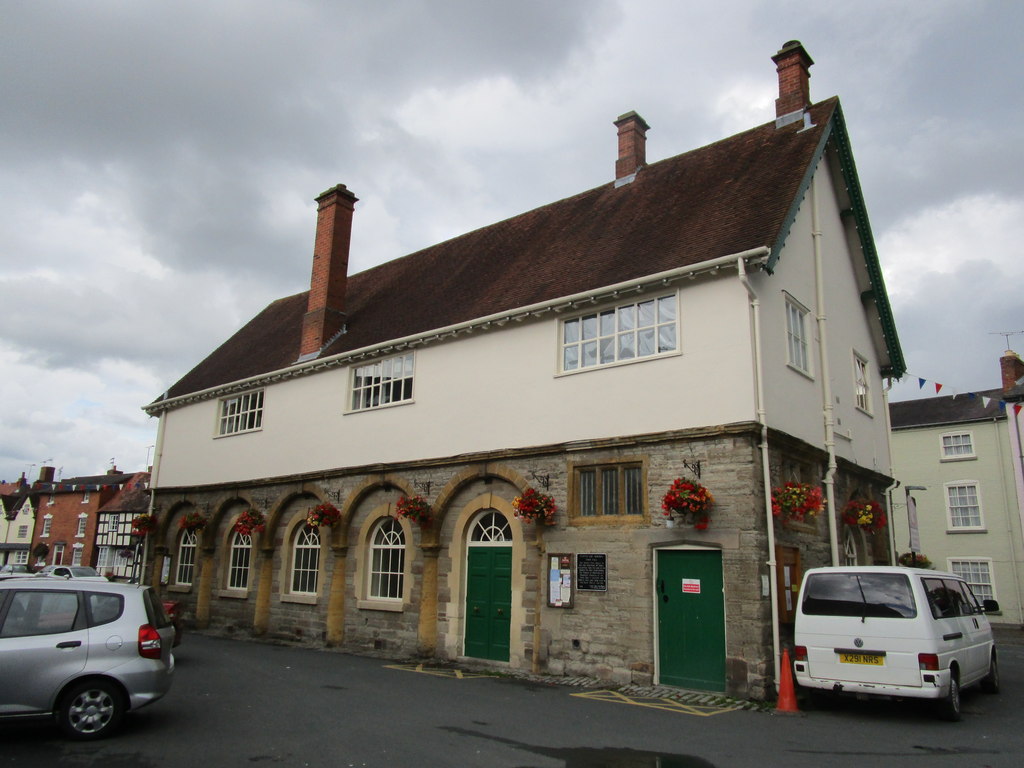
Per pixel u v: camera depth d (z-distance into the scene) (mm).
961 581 11273
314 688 10828
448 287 18469
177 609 13805
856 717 9422
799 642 9703
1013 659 17234
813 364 13750
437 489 15258
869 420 16562
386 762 6816
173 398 23359
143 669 7617
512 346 14641
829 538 13430
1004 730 8703
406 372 16812
